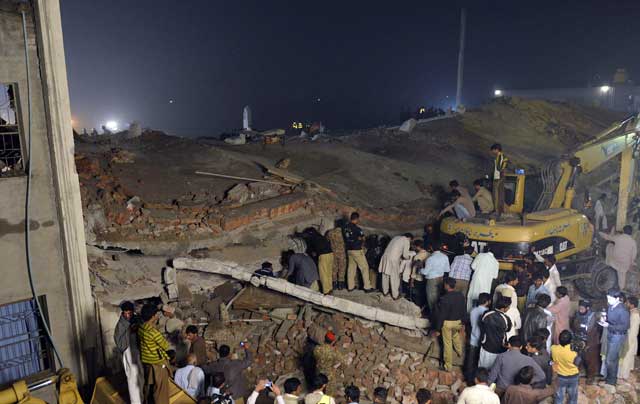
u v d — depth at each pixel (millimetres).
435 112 29391
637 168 14672
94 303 9195
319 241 11609
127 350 7609
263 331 10820
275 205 12828
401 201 15945
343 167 17188
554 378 8992
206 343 10406
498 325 8961
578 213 12531
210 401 7383
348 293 12000
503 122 26391
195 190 13328
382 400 7961
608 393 9852
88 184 12023
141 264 10977
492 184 12875
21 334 8531
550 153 23297
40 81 8094
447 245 12031
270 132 20234
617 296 9820
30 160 8141
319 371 9359
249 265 11898
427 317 11422
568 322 10242
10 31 7754
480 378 7719
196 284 11414
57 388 7895
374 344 10578
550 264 10469
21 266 8336
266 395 9320
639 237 14703
